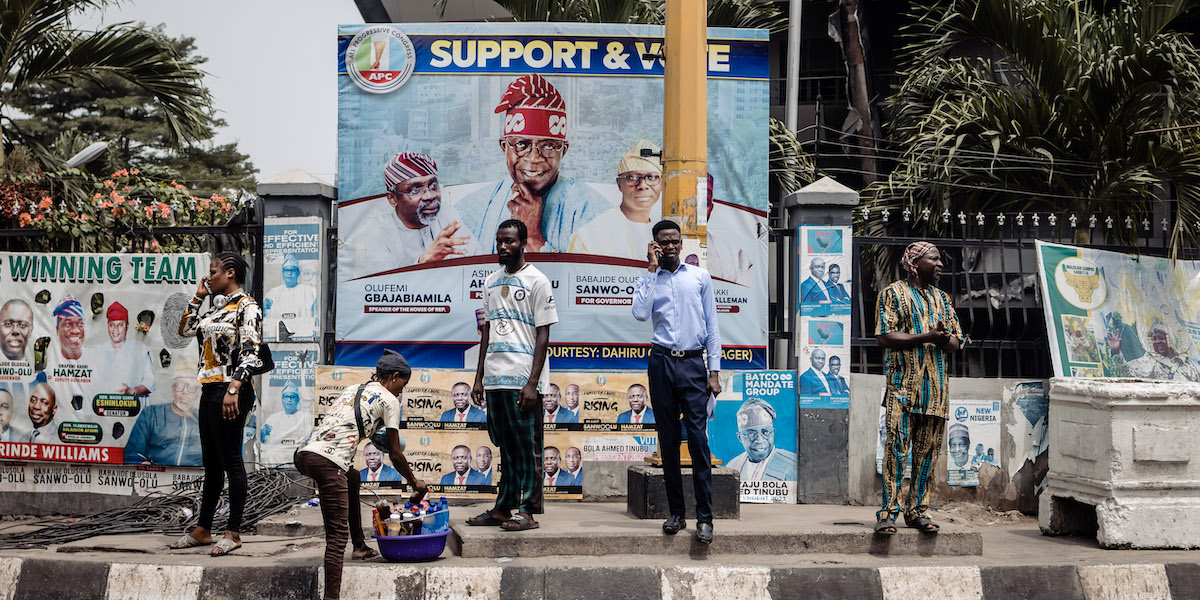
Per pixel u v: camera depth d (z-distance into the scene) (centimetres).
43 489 789
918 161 924
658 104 802
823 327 788
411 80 797
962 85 978
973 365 895
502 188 795
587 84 800
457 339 788
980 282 879
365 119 796
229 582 571
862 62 1155
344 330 789
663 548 610
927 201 921
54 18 959
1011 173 910
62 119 3338
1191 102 862
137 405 777
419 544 579
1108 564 604
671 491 620
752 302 800
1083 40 924
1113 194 886
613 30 801
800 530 628
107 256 783
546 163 796
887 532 621
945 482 792
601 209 796
